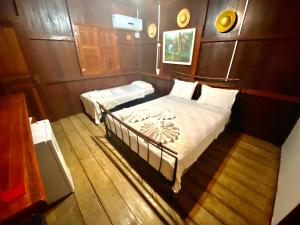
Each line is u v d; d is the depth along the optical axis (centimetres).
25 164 80
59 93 328
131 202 157
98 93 349
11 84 261
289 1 193
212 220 140
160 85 417
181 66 347
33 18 257
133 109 250
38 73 286
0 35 233
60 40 299
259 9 217
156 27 370
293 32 198
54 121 332
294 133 212
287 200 128
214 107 268
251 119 271
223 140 265
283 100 227
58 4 277
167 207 152
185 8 298
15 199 60
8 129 120
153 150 154
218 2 253
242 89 264
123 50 409
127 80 453
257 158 222
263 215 145
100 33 349
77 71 342
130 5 379
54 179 147
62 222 139
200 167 203
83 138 270
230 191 169
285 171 174
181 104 281
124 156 223
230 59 267
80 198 161
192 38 302
